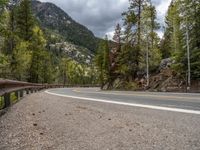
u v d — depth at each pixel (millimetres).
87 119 6656
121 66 46688
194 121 6023
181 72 34688
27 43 47656
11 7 47406
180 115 6992
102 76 78562
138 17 44125
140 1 44250
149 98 13266
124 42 45312
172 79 35781
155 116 6961
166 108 8641
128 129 5367
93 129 5465
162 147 4039
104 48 71812
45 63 70250
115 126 5703
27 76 52438
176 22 36750
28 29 51719
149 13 43625
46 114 7617
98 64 82812
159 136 4703
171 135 4750
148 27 43375
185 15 35250
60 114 7598
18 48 44656
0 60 32812
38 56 57594
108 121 6320
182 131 5043
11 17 46812
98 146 4188
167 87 34969
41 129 5520
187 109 8273
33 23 52156
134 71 45719
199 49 34188
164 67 40688
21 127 5707
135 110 8320
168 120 6273
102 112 7926
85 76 144875
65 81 121125
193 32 35375
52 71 90375
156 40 44188
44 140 4613
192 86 32250
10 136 4910
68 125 5930
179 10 36000
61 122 6309
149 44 43938
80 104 10609
